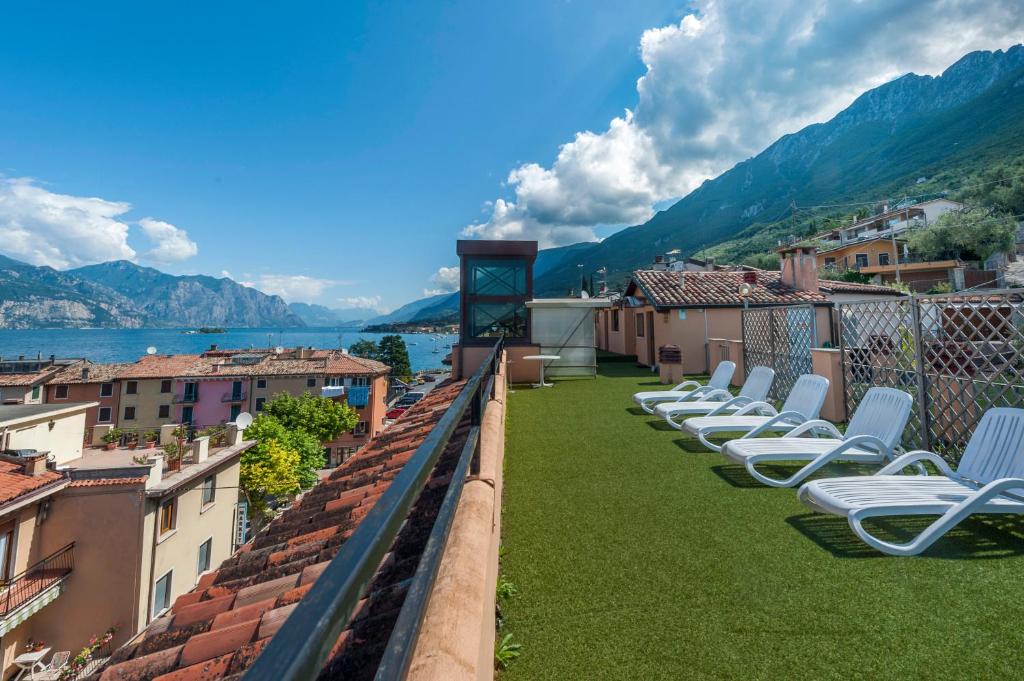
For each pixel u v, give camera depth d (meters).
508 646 2.04
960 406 4.73
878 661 1.89
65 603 13.05
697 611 2.25
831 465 4.59
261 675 0.32
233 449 19.41
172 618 1.84
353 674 1.10
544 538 3.08
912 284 39.88
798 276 14.96
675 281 15.21
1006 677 1.78
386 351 88.75
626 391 9.46
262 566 2.19
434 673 0.87
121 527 13.68
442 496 2.24
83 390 39.41
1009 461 3.10
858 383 6.38
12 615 11.42
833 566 2.63
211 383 41.50
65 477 13.47
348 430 41.28
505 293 11.00
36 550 12.95
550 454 5.11
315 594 0.47
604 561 2.76
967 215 44.75
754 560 2.72
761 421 5.36
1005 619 2.12
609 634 2.11
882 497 3.00
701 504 3.61
